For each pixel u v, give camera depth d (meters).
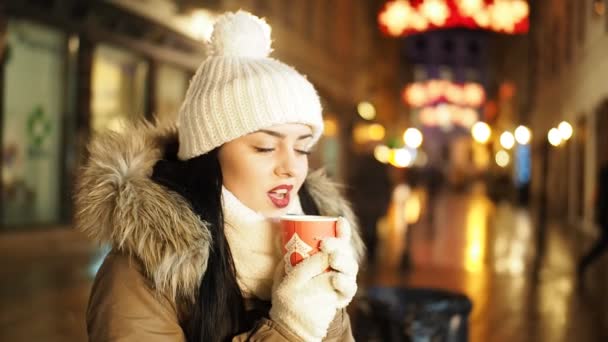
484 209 26.94
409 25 20.30
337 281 1.35
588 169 17.09
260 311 1.52
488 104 54.47
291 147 1.54
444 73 58.94
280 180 1.54
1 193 9.95
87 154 1.60
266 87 1.49
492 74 56.00
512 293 8.16
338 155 32.09
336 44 31.11
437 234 15.81
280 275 1.43
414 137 17.78
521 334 6.11
